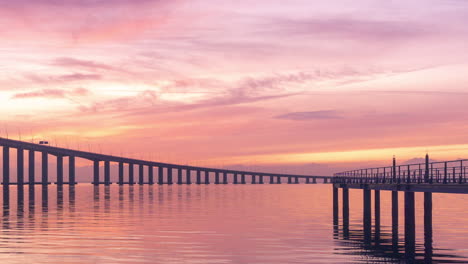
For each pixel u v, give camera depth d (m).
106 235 53.97
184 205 105.25
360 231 59.12
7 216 76.25
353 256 42.88
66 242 48.94
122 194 169.50
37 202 115.44
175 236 53.44
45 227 61.25
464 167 39.12
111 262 39.72
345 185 78.19
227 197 148.62
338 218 75.25
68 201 120.06
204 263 39.56
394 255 43.59
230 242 49.38
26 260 40.41
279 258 41.62
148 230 58.41
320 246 47.56
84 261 40.03
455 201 142.00
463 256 43.41
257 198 143.50
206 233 55.91
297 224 65.81
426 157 46.66
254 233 56.12
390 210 97.56
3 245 47.09
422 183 46.94
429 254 44.28
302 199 138.25
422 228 63.22
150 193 181.38
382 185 59.62
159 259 40.91
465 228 63.34
